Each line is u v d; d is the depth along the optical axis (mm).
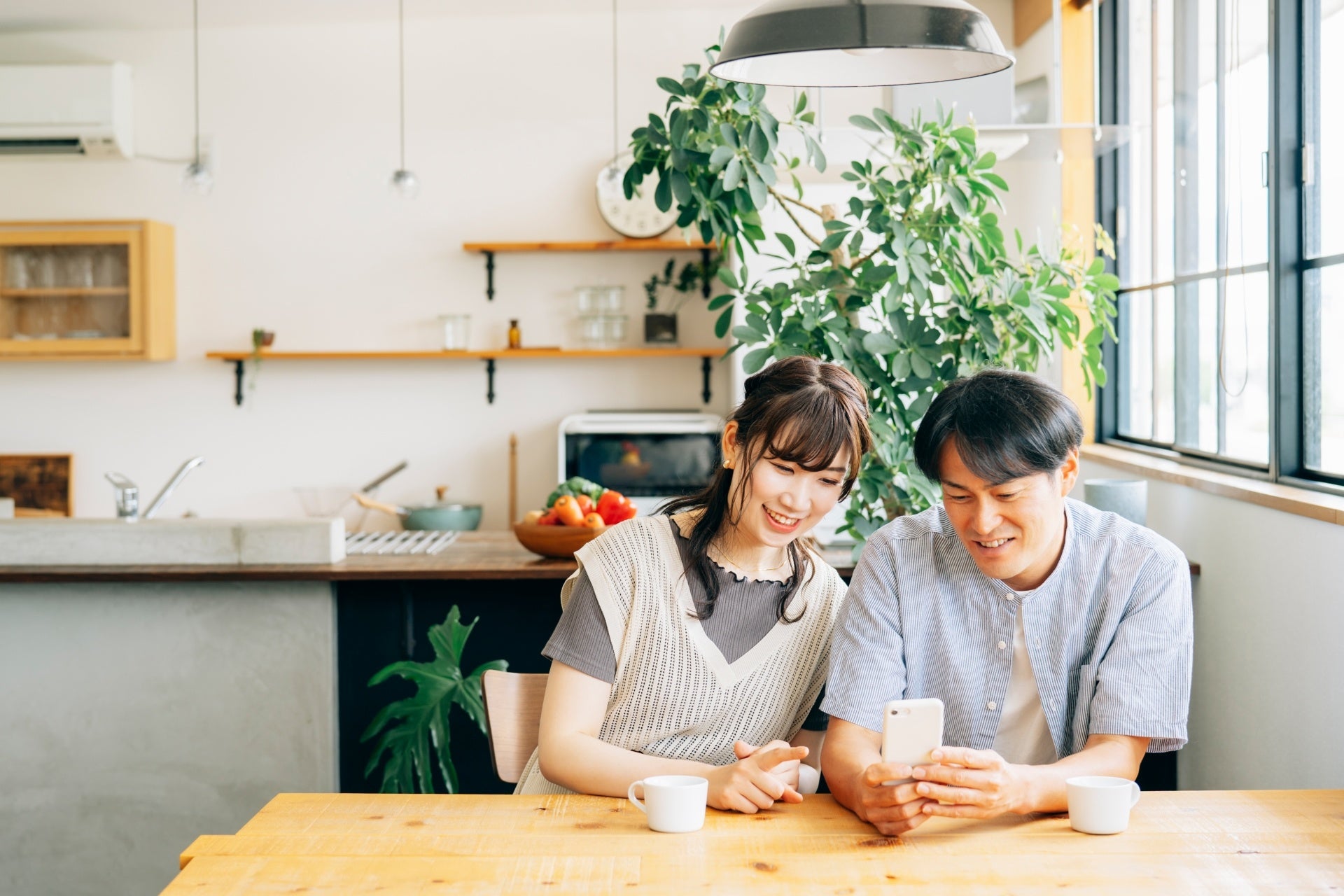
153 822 2746
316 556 2771
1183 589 1397
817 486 1418
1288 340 2289
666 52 4883
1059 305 2439
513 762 1649
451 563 2811
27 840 2748
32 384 5031
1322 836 1193
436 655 2768
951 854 1157
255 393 5023
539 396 5016
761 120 2262
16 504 4980
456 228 4965
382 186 4965
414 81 4941
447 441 5027
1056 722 1428
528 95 4922
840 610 1522
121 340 4742
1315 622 1948
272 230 4984
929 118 3084
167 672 2730
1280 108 2291
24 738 2736
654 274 4953
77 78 4781
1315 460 2258
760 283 2504
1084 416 3799
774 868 1124
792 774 1359
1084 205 3793
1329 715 1894
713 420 4477
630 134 4895
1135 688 1346
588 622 1508
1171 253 3197
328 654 2723
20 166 4965
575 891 1068
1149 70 3408
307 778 2730
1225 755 2361
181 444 5027
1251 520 2221
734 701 1516
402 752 2752
